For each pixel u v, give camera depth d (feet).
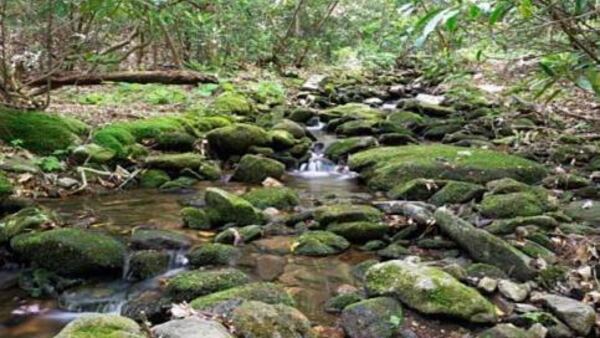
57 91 22.21
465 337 7.84
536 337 7.75
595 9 8.34
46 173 14.44
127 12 16.92
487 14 7.98
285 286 9.48
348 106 24.40
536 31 14.73
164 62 29.55
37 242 10.02
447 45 18.79
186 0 24.17
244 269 10.11
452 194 13.09
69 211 12.70
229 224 12.05
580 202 12.83
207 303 8.29
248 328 7.62
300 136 19.47
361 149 17.83
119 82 22.58
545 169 14.87
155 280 9.87
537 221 11.30
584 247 10.30
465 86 25.88
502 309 8.56
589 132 18.30
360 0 41.50
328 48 40.40
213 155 17.60
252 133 17.62
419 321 8.13
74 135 16.37
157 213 12.83
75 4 16.02
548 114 20.25
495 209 12.00
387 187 14.69
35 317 8.84
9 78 16.15
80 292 9.51
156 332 7.21
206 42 30.58
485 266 9.58
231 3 31.32
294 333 7.76
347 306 8.52
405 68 36.52
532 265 9.76
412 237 11.25
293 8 37.17
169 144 17.29
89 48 19.42
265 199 13.35
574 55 9.36
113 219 12.33
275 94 26.78
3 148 15.11
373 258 10.59
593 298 8.70
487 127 19.93
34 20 16.69
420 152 16.14
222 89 25.45
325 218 11.80
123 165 15.88
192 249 10.62
